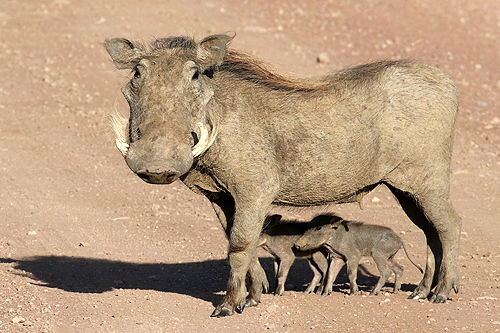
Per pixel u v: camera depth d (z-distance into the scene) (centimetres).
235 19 8762
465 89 6944
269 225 2922
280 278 2891
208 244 3609
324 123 2525
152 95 2252
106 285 2927
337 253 2856
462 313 2481
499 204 4266
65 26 8500
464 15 9438
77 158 5188
